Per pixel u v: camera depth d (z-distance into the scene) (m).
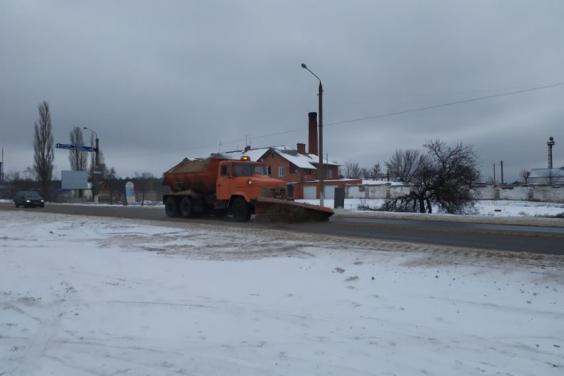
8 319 6.46
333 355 4.96
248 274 8.96
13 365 4.89
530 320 6.16
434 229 16.42
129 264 10.16
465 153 30.03
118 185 62.75
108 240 14.44
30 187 70.56
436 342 5.37
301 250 11.51
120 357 5.00
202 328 5.89
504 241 13.16
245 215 19.84
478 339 5.49
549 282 7.79
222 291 7.73
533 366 4.73
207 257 10.89
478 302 6.96
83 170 64.81
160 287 8.05
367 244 12.20
